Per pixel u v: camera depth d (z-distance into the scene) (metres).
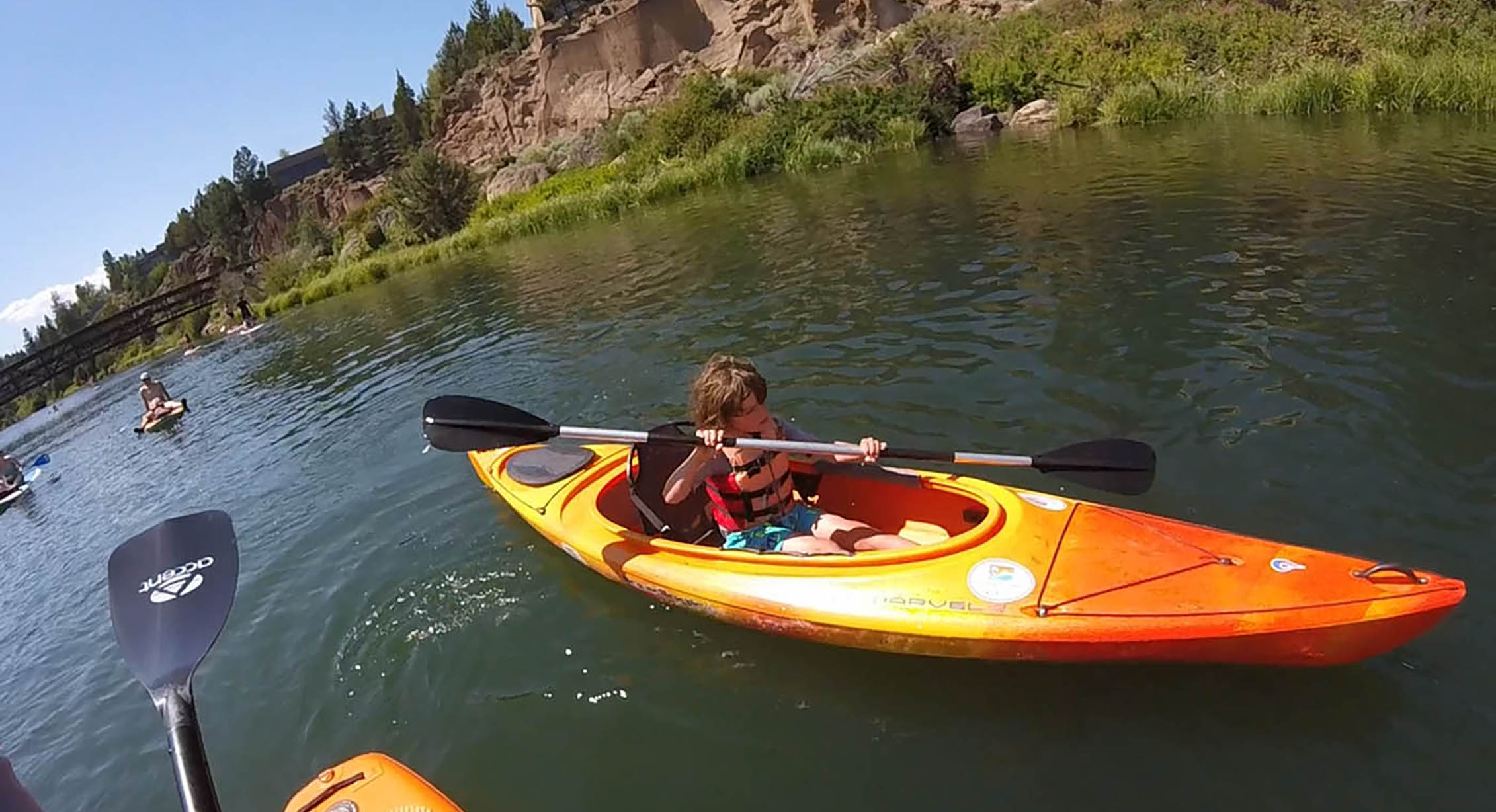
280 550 5.56
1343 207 8.52
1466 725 2.71
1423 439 4.16
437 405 4.24
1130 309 6.51
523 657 3.87
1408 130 12.24
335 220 59.50
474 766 3.34
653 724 3.36
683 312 9.17
